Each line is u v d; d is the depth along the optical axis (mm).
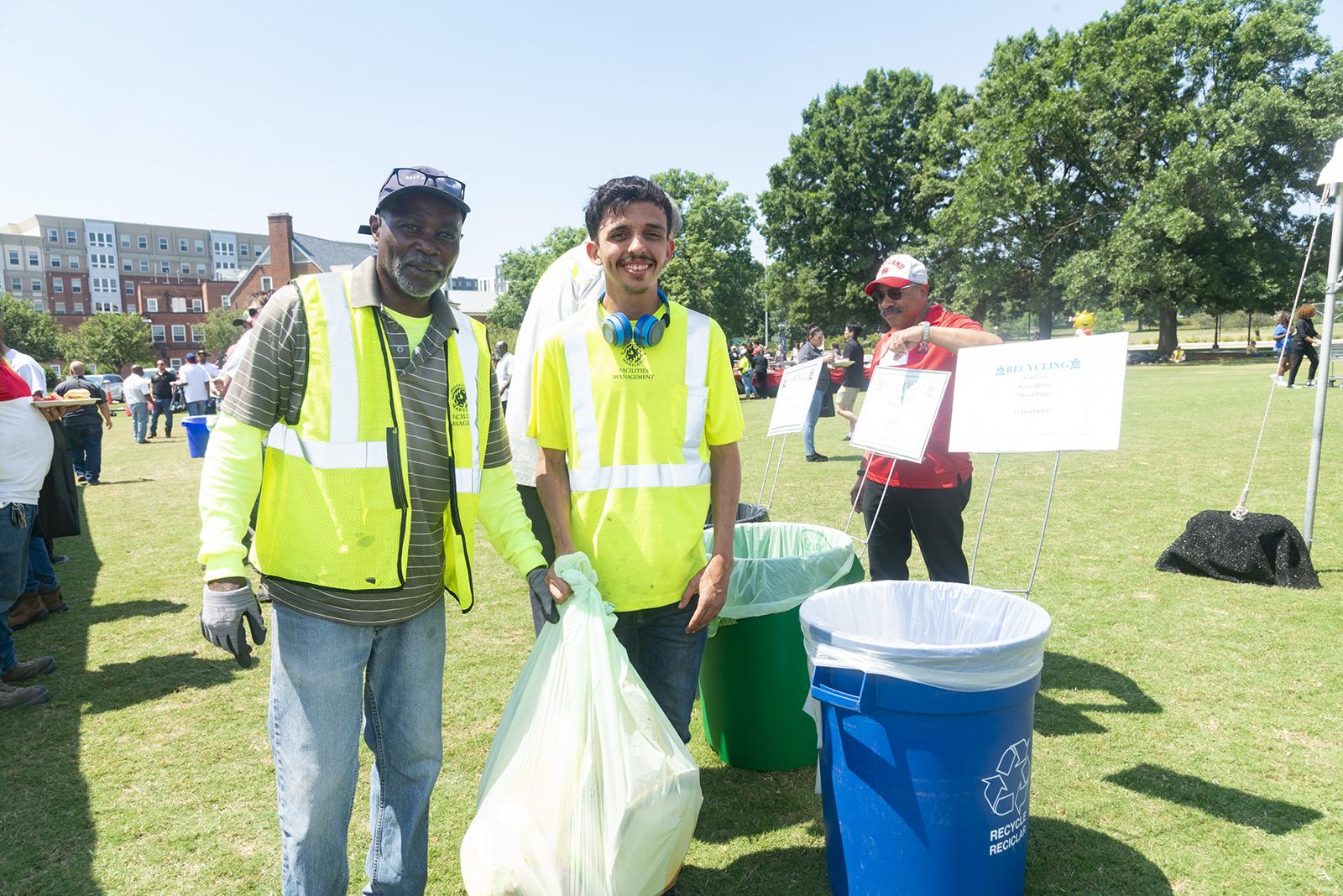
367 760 3027
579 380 2074
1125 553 5055
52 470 4113
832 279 42188
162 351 72438
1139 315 32500
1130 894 2074
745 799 2643
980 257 35156
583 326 2105
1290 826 2318
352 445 1660
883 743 1846
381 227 1682
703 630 2211
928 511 3123
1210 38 30609
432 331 1775
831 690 1908
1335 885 2074
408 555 1741
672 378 2080
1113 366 2463
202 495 1606
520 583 5258
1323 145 28625
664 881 1825
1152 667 3398
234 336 56875
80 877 2297
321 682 1664
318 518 1653
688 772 1850
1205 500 6320
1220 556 4465
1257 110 28219
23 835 2504
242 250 100688
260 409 1630
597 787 1724
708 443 2225
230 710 3430
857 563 2863
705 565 2189
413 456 1725
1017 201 33062
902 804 1841
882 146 41500
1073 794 2527
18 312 57219
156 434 17000
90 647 4246
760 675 2711
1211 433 9695
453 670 3764
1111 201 32938
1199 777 2586
